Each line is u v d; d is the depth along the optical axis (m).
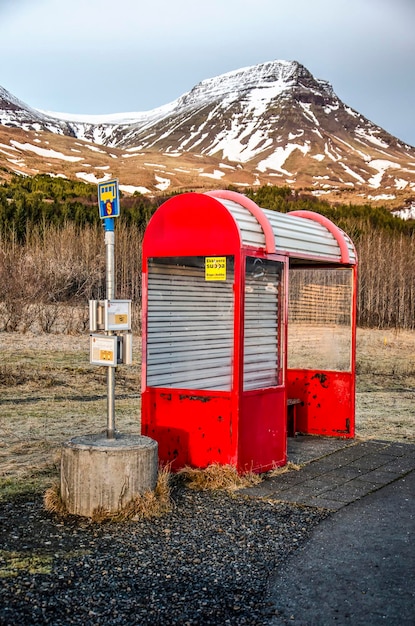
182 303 7.71
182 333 7.73
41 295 25.25
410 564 4.93
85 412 10.84
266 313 7.57
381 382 16.67
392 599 4.35
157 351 7.47
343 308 9.59
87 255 29.72
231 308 7.88
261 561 4.94
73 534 5.39
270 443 7.43
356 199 139.50
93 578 4.57
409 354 23.75
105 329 5.96
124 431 9.38
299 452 8.52
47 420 10.08
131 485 5.80
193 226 7.11
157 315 7.45
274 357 7.66
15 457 7.90
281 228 7.74
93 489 5.75
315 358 9.90
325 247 8.63
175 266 7.62
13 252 26.92
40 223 43.12
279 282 7.68
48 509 5.93
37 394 12.38
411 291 38.44
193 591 4.41
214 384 7.43
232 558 4.98
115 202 5.95
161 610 4.14
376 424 10.84
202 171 177.12
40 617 4.02
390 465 7.91
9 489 6.59
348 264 9.37
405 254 43.88
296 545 5.27
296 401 9.48
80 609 4.14
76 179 133.75
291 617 4.10
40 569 4.70
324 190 157.88
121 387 13.79
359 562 4.95
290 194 114.31
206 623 4.00
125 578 4.59
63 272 27.50
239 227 6.92
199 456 7.11
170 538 5.35
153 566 4.80
